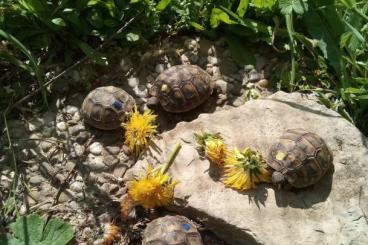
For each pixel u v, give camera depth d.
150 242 0.47
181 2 0.62
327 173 0.51
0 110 0.57
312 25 0.60
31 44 0.59
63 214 0.52
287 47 0.60
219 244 0.50
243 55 0.61
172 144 0.54
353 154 0.52
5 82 0.59
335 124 0.54
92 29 0.60
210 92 0.57
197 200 0.50
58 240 0.49
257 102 0.56
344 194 0.50
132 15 0.60
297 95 0.56
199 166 0.52
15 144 0.56
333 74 0.60
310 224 0.49
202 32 0.62
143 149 0.55
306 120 0.54
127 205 0.52
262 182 0.51
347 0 0.57
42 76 0.59
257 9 0.60
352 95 0.57
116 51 0.61
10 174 0.54
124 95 0.56
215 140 0.51
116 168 0.55
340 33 0.59
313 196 0.50
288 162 0.49
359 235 0.48
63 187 0.54
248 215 0.49
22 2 0.57
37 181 0.54
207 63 0.61
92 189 0.53
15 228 0.49
